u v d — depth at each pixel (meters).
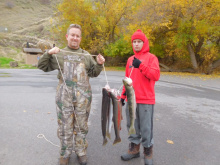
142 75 2.54
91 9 22.58
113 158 2.96
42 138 3.55
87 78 2.64
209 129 4.27
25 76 12.07
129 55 24.28
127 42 19.08
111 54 21.30
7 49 30.50
